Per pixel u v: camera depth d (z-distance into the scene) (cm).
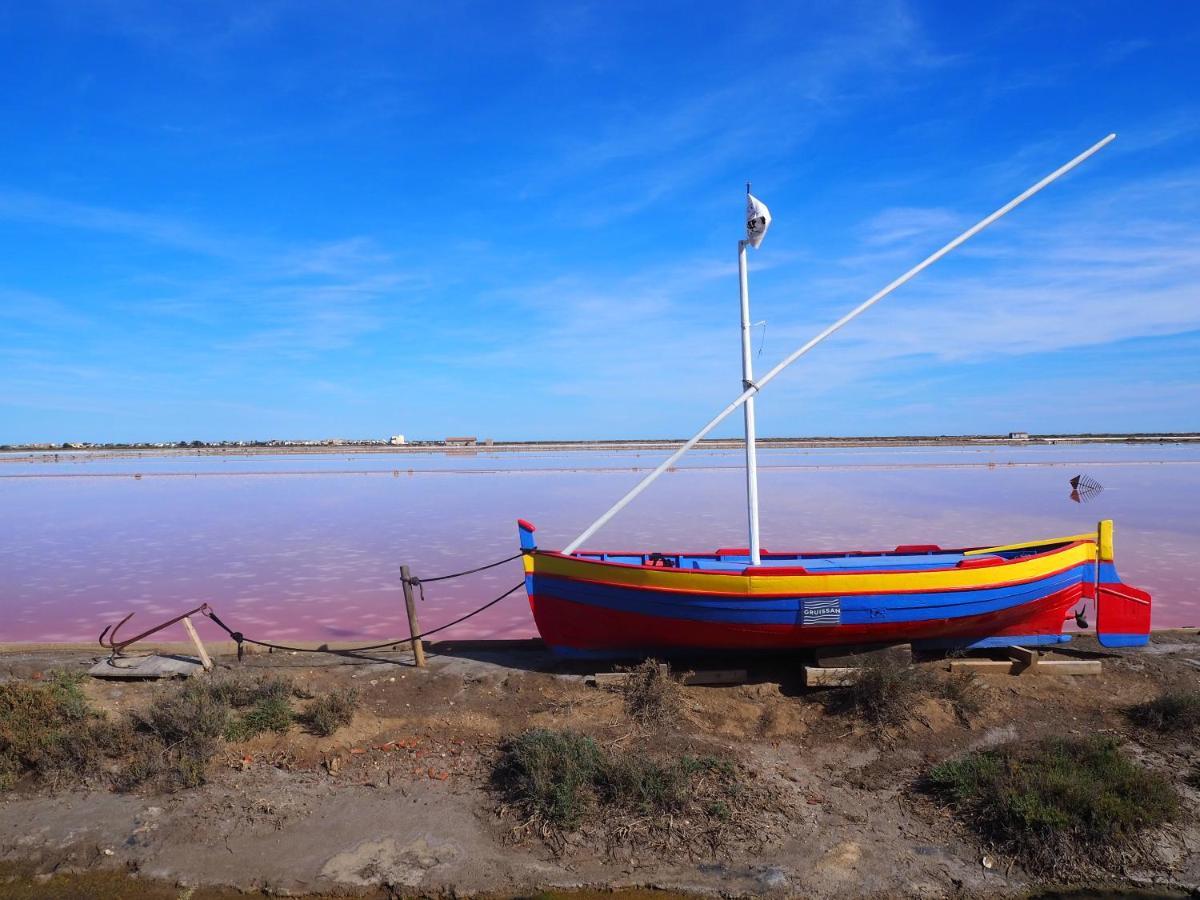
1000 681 727
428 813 555
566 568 775
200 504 2661
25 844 532
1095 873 491
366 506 2523
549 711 684
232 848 525
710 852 513
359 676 774
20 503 2748
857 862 504
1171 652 815
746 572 705
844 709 676
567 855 514
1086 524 1903
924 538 1684
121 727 642
